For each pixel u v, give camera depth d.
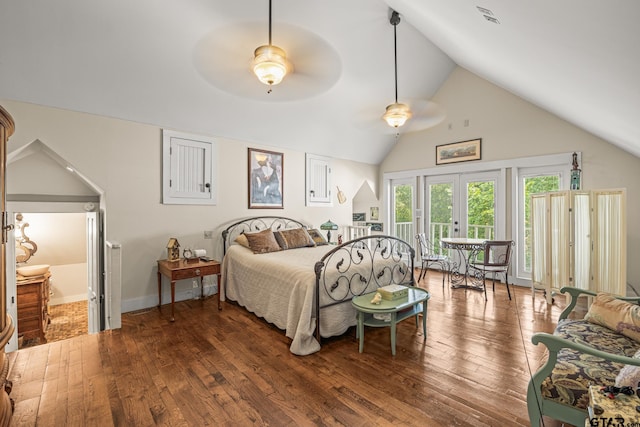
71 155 3.23
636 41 1.25
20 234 4.71
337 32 3.41
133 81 3.21
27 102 2.99
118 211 3.53
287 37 3.25
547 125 4.39
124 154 3.56
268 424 1.70
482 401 1.89
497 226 4.94
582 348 1.36
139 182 3.67
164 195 3.84
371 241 6.42
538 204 4.04
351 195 6.19
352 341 2.80
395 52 3.77
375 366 2.33
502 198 4.86
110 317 3.04
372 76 4.26
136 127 3.64
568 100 2.99
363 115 5.00
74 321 4.63
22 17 2.41
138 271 3.67
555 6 1.34
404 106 3.79
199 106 3.78
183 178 4.00
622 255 3.32
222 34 3.03
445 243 4.44
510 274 4.82
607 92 2.11
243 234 4.27
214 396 1.95
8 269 3.20
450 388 2.03
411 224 6.17
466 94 5.21
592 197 3.52
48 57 2.73
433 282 4.94
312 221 5.52
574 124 4.09
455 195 5.49
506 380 2.12
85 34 2.68
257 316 3.40
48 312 4.64
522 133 4.61
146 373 2.22
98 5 2.53
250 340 2.80
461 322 3.22
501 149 4.84
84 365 2.33
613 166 3.88
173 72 3.27
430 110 5.62
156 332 2.97
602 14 1.19
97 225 3.62
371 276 3.16
